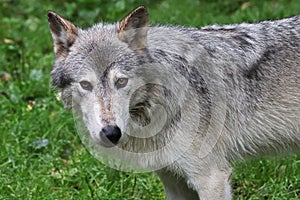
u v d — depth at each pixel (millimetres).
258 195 9875
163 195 10047
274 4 16359
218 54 8500
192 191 9188
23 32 15898
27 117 11859
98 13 16641
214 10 16703
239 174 10375
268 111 8602
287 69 8562
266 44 8633
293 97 8586
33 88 12906
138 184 10172
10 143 11273
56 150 11234
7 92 12781
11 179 10297
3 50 14484
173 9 16641
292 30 8727
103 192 9984
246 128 8641
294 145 8906
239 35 8695
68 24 8141
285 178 10062
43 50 15148
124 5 16781
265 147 8875
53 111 12203
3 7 17719
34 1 17969
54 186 10398
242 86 8531
